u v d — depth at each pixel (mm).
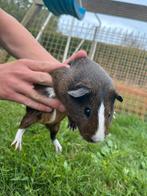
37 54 283
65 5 552
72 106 217
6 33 286
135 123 632
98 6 749
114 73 835
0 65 224
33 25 829
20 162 328
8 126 415
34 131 419
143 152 474
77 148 416
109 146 455
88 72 219
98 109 212
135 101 771
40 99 218
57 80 222
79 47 802
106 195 331
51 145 379
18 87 215
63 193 313
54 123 253
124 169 382
